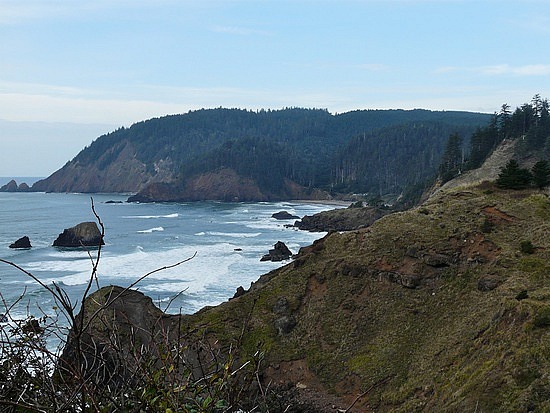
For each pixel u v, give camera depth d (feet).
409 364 96.17
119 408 11.61
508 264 107.14
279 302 121.08
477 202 135.54
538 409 61.11
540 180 147.43
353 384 96.89
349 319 113.09
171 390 11.55
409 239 125.90
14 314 118.32
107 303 13.00
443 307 106.73
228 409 12.51
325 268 127.44
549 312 77.61
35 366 11.89
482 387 70.85
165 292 171.32
